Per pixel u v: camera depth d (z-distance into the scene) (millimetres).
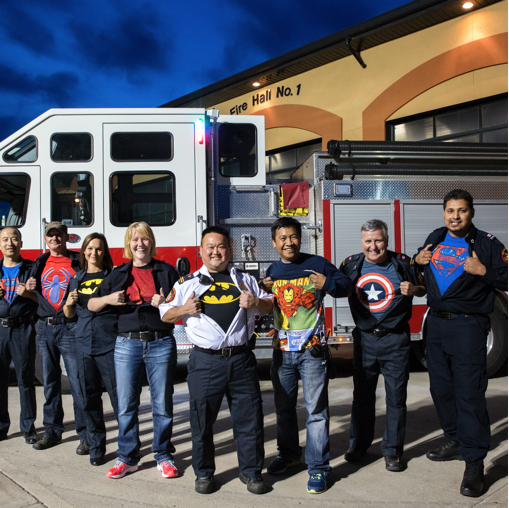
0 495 2816
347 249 5492
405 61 10289
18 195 5293
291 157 12531
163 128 5402
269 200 5719
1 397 3793
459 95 9617
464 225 3037
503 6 8977
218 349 2762
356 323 3211
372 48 10750
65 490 2875
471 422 2832
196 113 5414
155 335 3074
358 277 3182
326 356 2906
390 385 3107
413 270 3168
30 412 3754
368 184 5574
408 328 3150
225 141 5707
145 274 3150
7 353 3775
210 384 2762
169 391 3117
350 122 11133
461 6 9234
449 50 9664
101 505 2678
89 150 5340
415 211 5621
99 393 3312
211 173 5449
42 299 3592
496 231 5746
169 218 5371
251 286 2900
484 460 3211
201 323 2758
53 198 5301
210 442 2848
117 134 5367
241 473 2891
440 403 3266
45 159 5305
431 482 2924
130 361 3068
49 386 3617
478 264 2883
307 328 2906
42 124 5312
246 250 5590
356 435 3225
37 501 2734
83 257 3510
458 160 5688
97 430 3273
